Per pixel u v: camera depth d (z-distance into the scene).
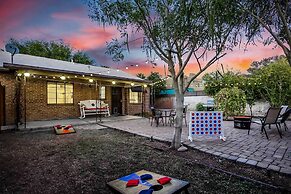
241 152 4.16
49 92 10.37
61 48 23.58
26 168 3.51
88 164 3.71
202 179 2.99
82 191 2.67
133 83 12.27
